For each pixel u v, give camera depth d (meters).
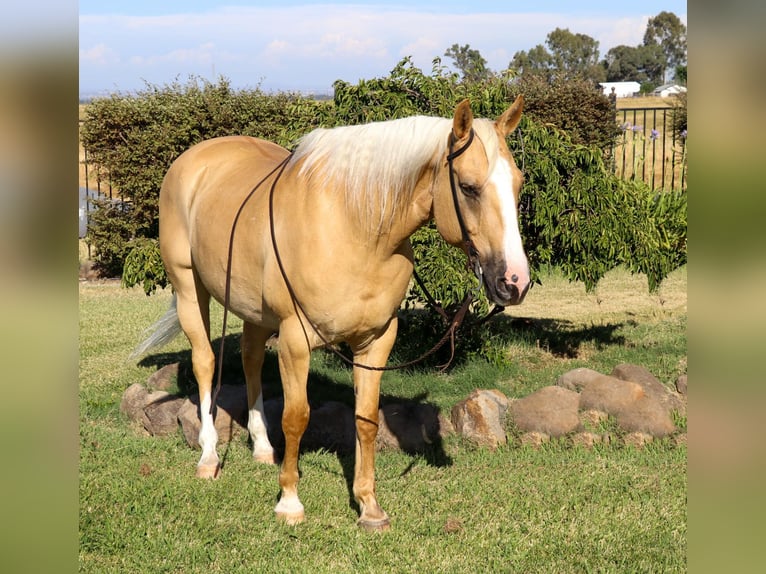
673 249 7.21
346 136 3.45
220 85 11.21
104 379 6.36
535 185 5.96
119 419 5.41
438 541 3.57
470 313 6.46
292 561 3.39
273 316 3.80
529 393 5.79
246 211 3.89
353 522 3.80
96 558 3.40
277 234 3.56
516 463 4.48
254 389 4.66
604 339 7.41
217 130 10.98
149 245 6.66
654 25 75.25
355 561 3.40
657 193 8.88
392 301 3.53
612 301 9.35
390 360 6.57
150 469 4.39
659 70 74.88
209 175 4.49
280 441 4.89
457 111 3.03
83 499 3.92
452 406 5.31
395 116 5.70
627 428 4.72
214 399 4.37
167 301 9.71
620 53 75.62
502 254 2.92
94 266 11.59
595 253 6.14
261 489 4.16
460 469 4.43
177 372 6.08
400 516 3.83
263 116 11.12
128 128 11.12
